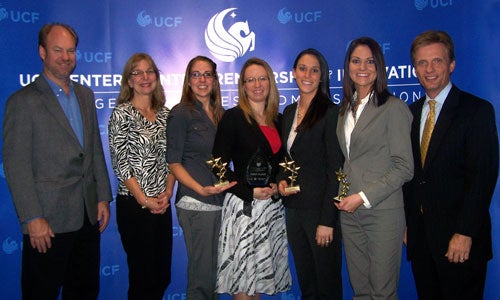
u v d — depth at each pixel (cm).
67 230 224
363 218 217
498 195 286
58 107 221
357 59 211
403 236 218
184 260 305
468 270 210
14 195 208
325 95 233
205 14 294
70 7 282
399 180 202
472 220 200
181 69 296
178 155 240
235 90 299
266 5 295
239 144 235
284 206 244
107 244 298
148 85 246
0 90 273
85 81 288
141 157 238
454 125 206
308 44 296
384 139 208
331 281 229
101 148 249
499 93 282
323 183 225
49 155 218
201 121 245
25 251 221
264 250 234
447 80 214
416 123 224
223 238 238
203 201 242
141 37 291
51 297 224
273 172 238
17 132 210
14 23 274
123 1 288
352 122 220
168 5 292
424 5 289
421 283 228
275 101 245
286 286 248
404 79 294
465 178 206
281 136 245
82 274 239
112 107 293
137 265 243
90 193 236
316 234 223
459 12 284
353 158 215
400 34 292
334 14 294
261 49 298
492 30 281
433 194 211
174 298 306
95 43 287
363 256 224
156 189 243
